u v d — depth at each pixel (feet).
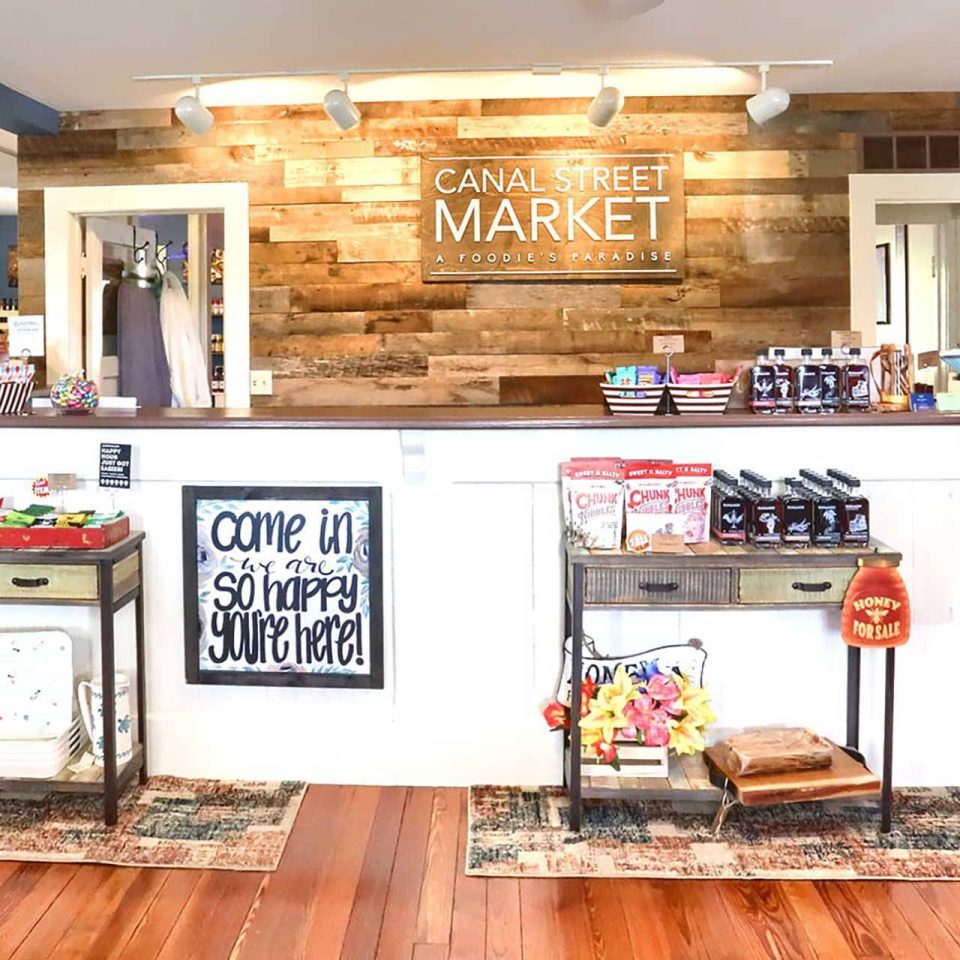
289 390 14.55
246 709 9.69
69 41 11.50
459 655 9.54
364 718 9.63
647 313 14.35
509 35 11.48
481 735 9.58
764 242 14.28
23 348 10.76
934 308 19.30
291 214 14.38
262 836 8.57
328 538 9.37
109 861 8.14
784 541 8.61
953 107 14.12
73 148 14.48
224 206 14.39
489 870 8.01
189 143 14.39
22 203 14.58
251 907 7.50
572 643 8.45
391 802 9.28
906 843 8.41
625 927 7.24
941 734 9.53
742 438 9.36
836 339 10.72
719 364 10.32
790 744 8.66
